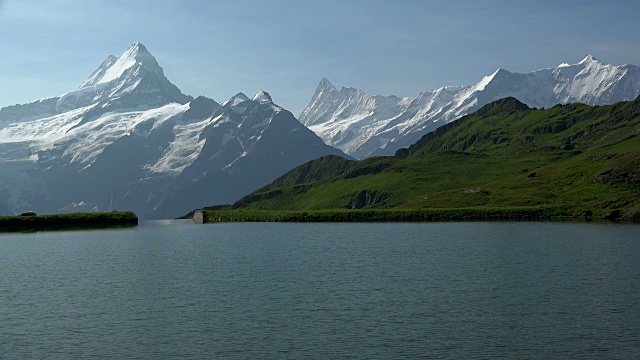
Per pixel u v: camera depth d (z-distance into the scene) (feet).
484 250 464.24
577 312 265.34
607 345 222.48
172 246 583.17
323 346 227.81
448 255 443.32
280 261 441.68
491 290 312.50
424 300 293.64
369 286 330.54
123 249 560.61
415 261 418.92
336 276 366.02
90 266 441.27
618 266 372.17
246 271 396.57
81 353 227.40
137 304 301.43
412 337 235.40
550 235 551.59
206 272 397.60
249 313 276.82
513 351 218.38
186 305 296.10
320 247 527.40
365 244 538.06
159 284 355.36
